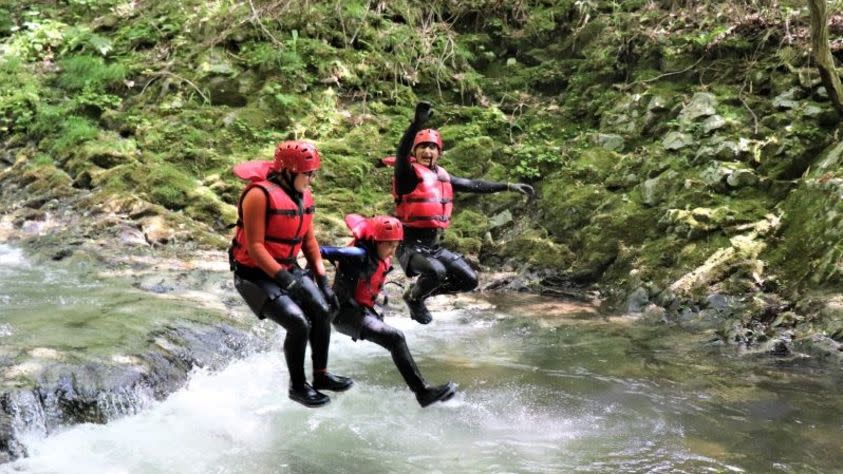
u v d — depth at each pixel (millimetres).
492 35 11438
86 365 4887
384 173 9531
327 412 5086
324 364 4773
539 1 11695
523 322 7020
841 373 5832
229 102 10203
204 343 5723
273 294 4527
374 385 5535
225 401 5172
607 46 10453
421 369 5832
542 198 8961
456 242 8555
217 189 9039
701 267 7430
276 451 4551
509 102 10555
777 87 8945
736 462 4414
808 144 8148
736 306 7000
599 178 8914
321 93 10289
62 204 8828
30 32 11484
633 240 8117
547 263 8273
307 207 4613
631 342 6531
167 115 9969
